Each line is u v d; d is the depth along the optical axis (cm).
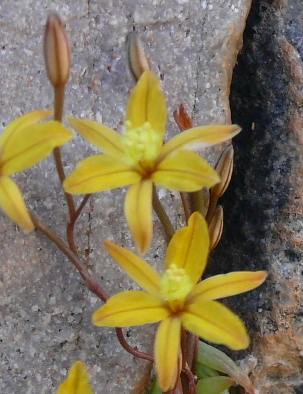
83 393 9
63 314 11
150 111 9
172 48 11
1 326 11
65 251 10
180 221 11
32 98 11
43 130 9
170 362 9
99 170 9
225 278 9
